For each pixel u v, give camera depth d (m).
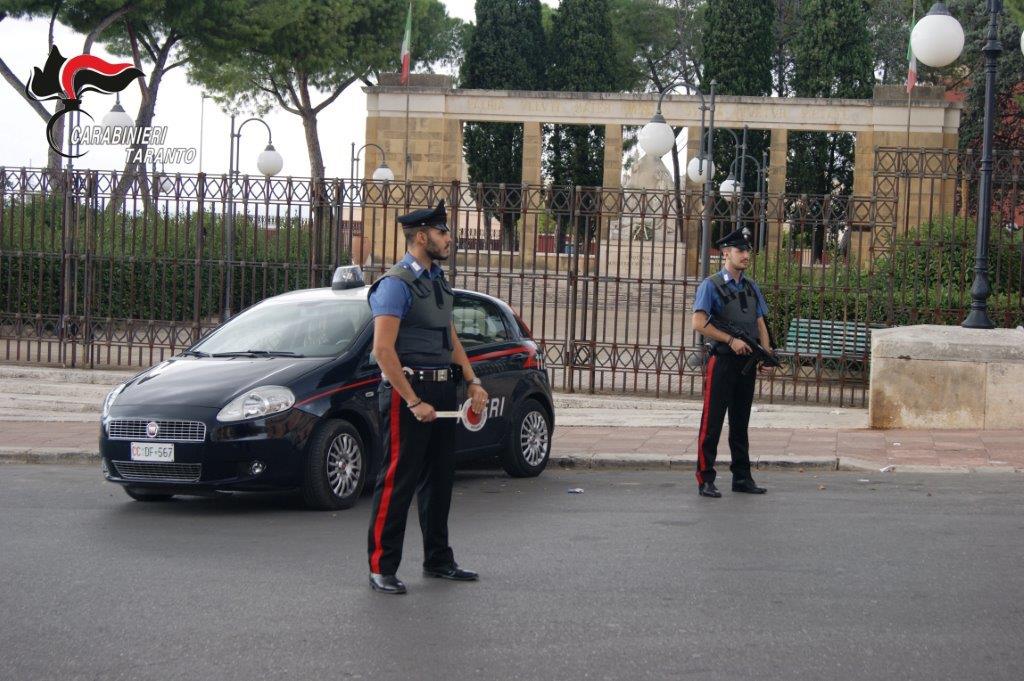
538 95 47.47
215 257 21.98
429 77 47.94
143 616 6.17
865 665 5.34
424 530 6.99
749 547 7.78
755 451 11.89
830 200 16.44
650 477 11.18
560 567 7.25
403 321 6.70
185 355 10.54
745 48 53.97
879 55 61.91
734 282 9.88
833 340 17.64
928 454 11.73
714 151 51.97
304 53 46.41
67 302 18.38
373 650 5.57
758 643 5.66
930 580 6.87
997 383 13.27
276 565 7.38
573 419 15.09
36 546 7.97
